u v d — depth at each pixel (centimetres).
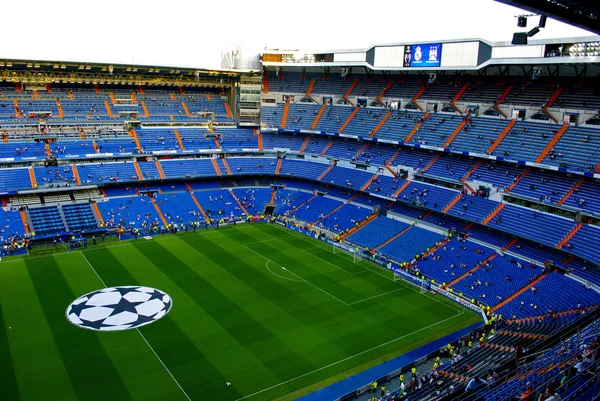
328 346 4900
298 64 10756
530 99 7806
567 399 2183
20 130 9269
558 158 6806
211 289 6091
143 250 7419
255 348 4784
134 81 10894
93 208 8588
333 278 6662
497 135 7788
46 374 4172
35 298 5609
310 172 10106
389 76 10256
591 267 5869
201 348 4725
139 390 4031
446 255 7044
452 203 7681
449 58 8125
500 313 5672
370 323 5422
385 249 7619
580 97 7256
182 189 9756
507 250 6731
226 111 11725
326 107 10862
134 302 5606
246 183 10388
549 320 5131
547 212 6719
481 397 2702
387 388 4281
